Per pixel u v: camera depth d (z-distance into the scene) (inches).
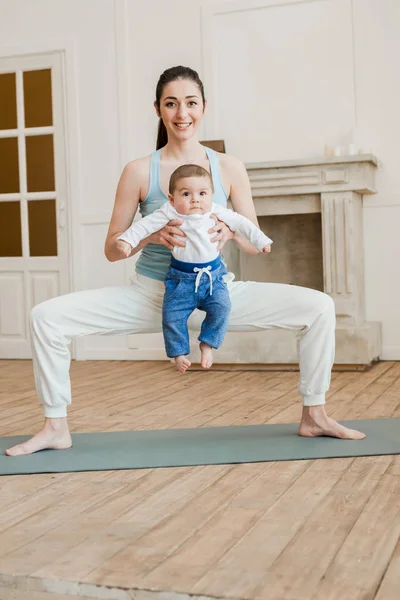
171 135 111.0
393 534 73.4
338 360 197.2
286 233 228.7
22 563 68.5
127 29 235.9
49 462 105.0
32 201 248.4
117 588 62.5
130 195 111.3
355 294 201.9
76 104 241.1
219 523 78.4
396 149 213.8
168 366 220.2
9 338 252.4
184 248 102.7
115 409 149.1
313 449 108.1
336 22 216.8
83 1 239.5
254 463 102.9
